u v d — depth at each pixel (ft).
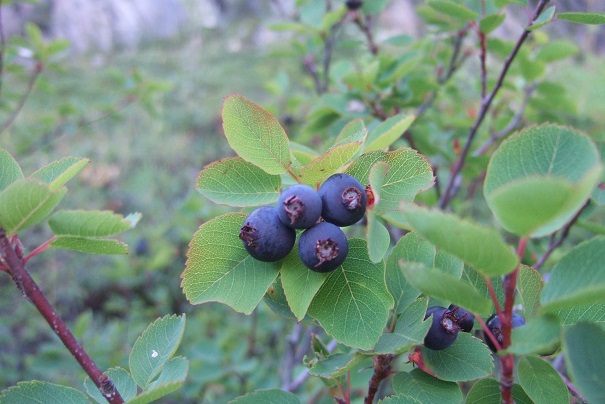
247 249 0.44
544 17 0.68
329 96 1.00
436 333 0.44
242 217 0.46
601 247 0.36
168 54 4.80
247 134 0.45
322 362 0.47
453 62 1.15
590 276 0.35
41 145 1.69
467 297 0.36
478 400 0.47
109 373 0.50
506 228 0.34
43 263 1.95
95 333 1.64
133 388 0.49
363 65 1.15
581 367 0.35
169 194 2.52
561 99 1.06
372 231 0.40
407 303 0.48
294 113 1.61
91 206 2.36
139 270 1.86
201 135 3.16
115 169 2.70
